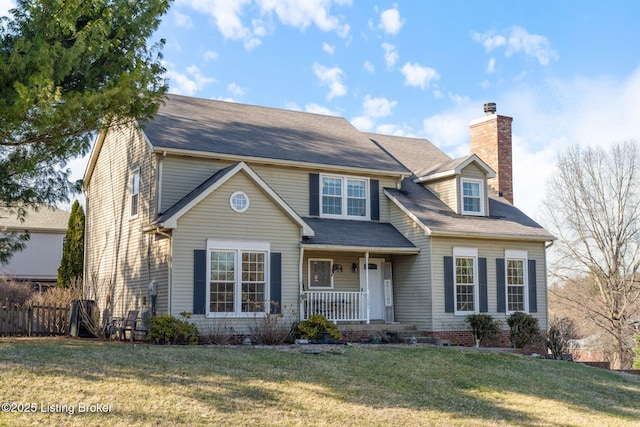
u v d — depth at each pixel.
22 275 34.09
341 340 19.64
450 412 11.87
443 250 22.16
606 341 38.62
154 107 16.39
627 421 12.70
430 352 17.08
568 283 39.12
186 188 20.14
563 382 15.59
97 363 12.15
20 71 13.81
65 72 14.41
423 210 23.00
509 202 26.83
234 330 18.56
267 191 19.39
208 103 25.28
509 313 23.34
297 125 25.69
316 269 22.05
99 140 24.80
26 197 16.06
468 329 22.12
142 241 20.67
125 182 22.61
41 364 11.65
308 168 22.39
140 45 16.30
